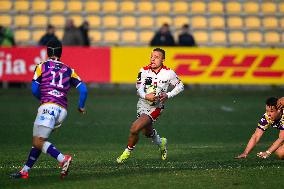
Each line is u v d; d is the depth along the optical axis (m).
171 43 81.00
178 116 62.28
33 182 29.42
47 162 36.28
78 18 95.06
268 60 79.56
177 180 30.11
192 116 62.50
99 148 43.78
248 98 76.75
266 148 44.38
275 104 35.12
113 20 95.25
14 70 76.62
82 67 77.00
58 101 29.94
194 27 95.69
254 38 95.00
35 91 30.22
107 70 77.31
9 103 69.75
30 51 76.62
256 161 37.22
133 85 86.19
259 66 79.44
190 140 48.69
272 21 98.00
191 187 28.56
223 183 29.50
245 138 50.03
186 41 81.56
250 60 79.19
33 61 76.75
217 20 96.94
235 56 78.81
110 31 93.50
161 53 35.94
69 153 41.00
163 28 81.25
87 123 57.28
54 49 30.89
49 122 29.33
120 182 29.50
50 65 30.44
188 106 69.25
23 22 94.69
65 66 30.69
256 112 65.69
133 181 29.77
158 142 37.59
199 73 78.31
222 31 95.38
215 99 75.56
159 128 55.28
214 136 51.03
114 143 46.62
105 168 34.00
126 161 37.19
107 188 28.14
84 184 28.94
